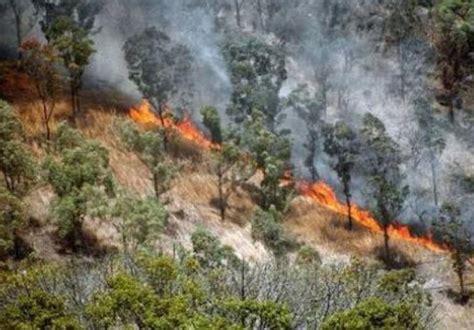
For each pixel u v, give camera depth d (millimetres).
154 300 39250
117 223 83625
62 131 91062
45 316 39531
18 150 78375
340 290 50250
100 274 51000
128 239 77812
